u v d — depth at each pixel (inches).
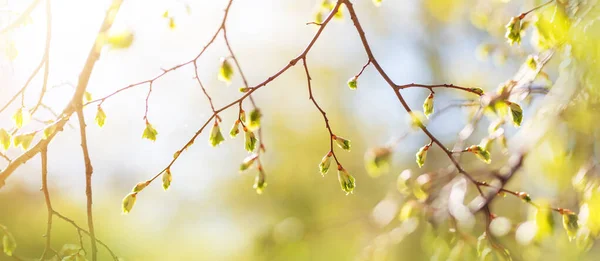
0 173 83.6
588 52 92.2
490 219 117.8
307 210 455.5
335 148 467.5
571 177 123.6
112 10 73.0
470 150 85.4
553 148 122.5
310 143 477.4
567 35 92.8
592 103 110.0
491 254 111.0
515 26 93.7
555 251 137.5
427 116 81.1
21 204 394.6
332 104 484.1
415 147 255.6
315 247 323.6
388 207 224.8
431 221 148.1
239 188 481.1
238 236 473.7
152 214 577.3
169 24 93.5
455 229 139.3
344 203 446.6
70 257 87.8
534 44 105.2
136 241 604.4
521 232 120.8
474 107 158.2
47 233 90.0
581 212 106.0
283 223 278.5
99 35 73.6
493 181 147.0
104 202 583.5
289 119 478.9
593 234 105.1
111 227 592.1
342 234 331.6
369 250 208.2
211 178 494.9
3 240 92.0
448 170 163.3
